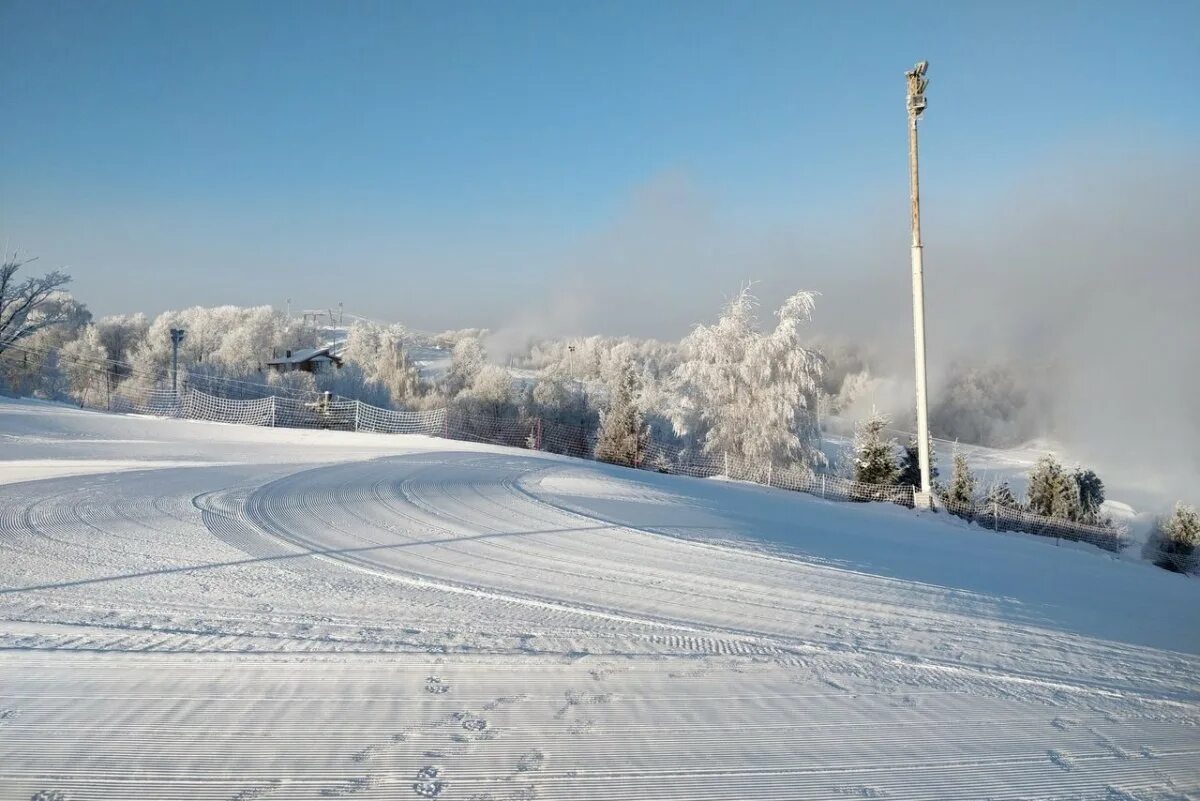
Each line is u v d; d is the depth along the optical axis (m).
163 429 27.02
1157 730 4.97
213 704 4.64
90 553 8.59
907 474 35.44
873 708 5.09
